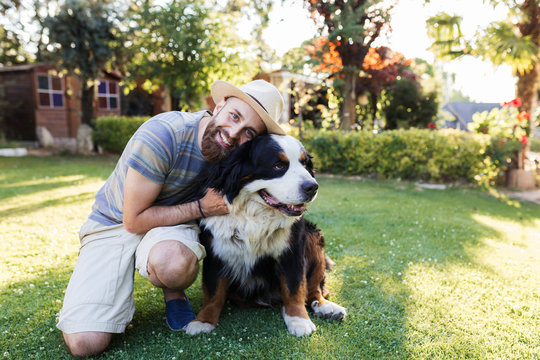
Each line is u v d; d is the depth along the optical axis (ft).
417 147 25.49
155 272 6.46
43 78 49.08
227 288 7.55
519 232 14.55
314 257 8.04
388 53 39.65
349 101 33.47
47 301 8.03
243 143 6.84
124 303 6.47
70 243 12.07
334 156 28.32
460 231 13.99
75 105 51.37
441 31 25.67
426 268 10.09
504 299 8.26
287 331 6.91
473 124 27.86
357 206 17.88
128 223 6.61
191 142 6.87
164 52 34.12
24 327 7.01
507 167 25.26
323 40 33.19
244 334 6.81
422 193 21.95
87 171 29.09
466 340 6.67
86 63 39.68
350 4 30.09
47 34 38.86
